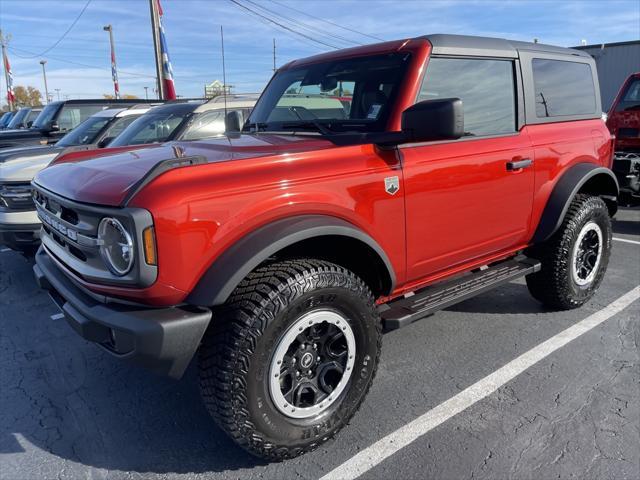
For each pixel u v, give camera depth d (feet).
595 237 14.23
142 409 10.49
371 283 10.07
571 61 14.10
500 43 12.16
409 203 9.81
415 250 10.19
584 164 13.57
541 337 12.93
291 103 12.21
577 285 14.03
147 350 7.33
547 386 10.72
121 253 7.54
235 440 8.11
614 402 10.09
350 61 11.46
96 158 10.23
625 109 25.81
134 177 7.93
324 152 8.90
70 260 8.67
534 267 12.92
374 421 9.76
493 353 12.19
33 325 14.71
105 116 27.68
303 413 8.64
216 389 7.82
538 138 12.48
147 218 7.10
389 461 8.68
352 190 8.97
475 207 11.07
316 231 8.21
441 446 9.00
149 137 22.09
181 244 7.35
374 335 9.26
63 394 11.10
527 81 12.49
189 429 9.78
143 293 7.34
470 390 10.67
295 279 8.02
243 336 7.66
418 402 10.32
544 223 12.89
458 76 11.06
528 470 8.36
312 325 8.43
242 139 10.82
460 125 8.71
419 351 12.37
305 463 8.72
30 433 9.78
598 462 8.49
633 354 11.96
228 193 7.73
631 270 17.84
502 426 9.48
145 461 8.91
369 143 9.48
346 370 9.05
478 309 14.79
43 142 32.45
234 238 7.82
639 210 27.40
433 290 11.32
